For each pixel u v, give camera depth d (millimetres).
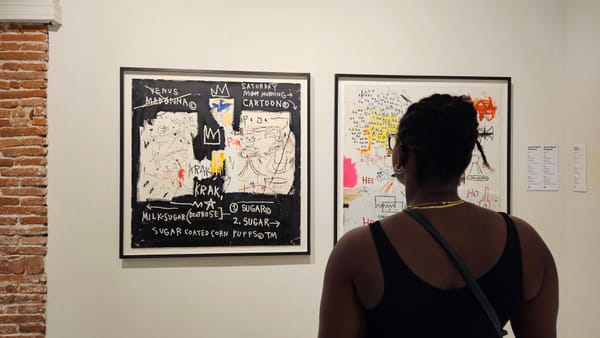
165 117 2492
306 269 2588
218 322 2537
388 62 2652
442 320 871
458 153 948
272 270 2572
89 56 2479
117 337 2477
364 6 2645
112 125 2486
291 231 2564
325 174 2604
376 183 2625
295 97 2570
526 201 2740
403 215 943
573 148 2697
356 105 2621
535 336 983
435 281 875
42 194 2447
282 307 2574
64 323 2451
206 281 2533
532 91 2744
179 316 2516
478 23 2709
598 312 2490
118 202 2486
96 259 2473
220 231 2521
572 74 2697
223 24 2561
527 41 2742
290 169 2561
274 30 2592
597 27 2490
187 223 2500
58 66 2465
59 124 2463
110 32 2492
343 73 2627
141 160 2477
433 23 2686
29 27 2447
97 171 2475
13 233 2436
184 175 2498
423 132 949
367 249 917
